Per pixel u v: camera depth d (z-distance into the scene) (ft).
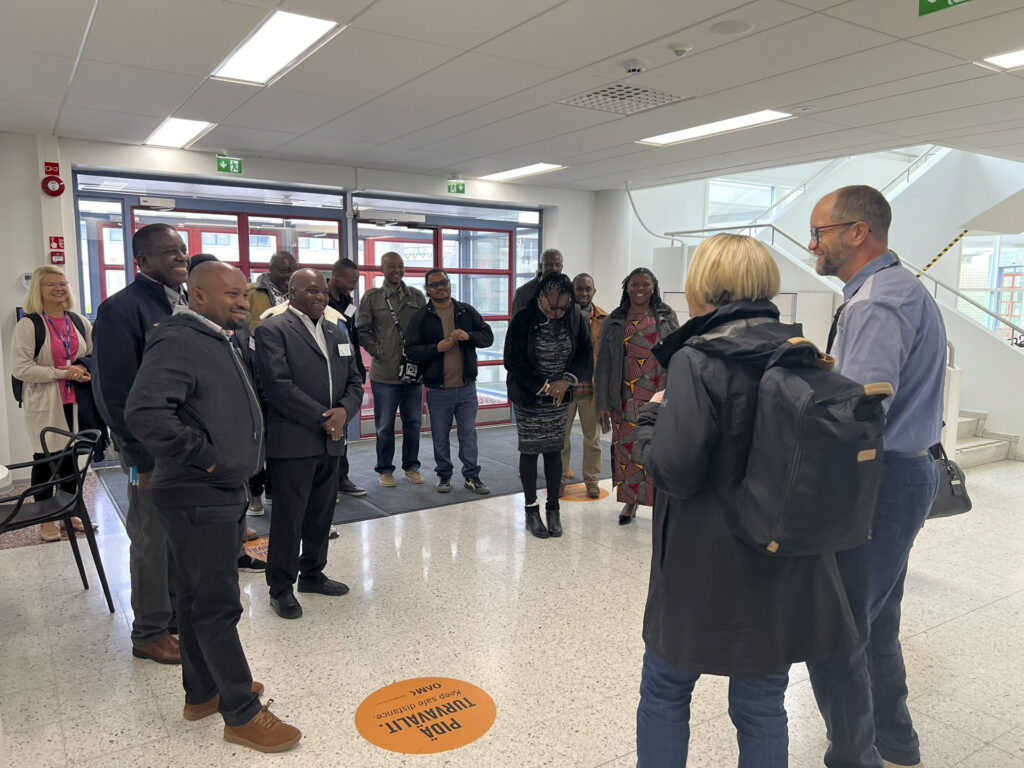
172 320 6.57
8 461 16.92
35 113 14.94
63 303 12.56
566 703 7.67
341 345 10.21
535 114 15.33
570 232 26.12
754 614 4.48
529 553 12.33
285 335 9.49
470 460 16.26
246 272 20.61
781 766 4.76
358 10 9.72
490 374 25.41
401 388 16.87
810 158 20.18
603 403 13.32
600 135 17.28
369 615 9.86
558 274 12.41
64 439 12.45
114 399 7.66
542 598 10.43
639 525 13.94
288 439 9.45
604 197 26.20
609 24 10.24
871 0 9.32
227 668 6.73
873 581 5.68
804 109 14.90
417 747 6.90
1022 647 9.00
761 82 13.05
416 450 17.19
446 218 24.14
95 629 9.49
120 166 17.89
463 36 10.69
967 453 19.01
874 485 4.37
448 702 7.68
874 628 6.22
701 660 4.56
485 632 9.34
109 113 14.97
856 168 30.81
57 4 9.38
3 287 16.87
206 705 7.36
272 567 9.79
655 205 28.66
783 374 4.30
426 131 16.80
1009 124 16.19
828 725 5.81
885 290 5.57
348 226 21.91
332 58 11.66
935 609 10.14
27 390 12.28
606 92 13.65
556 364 12.70
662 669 4.99
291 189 21.03
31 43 10.82
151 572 8.48
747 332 4.55
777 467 4.22
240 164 19.34
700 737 7.06
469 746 6.91
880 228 5.84
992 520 14.44
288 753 6.80
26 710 7.55
